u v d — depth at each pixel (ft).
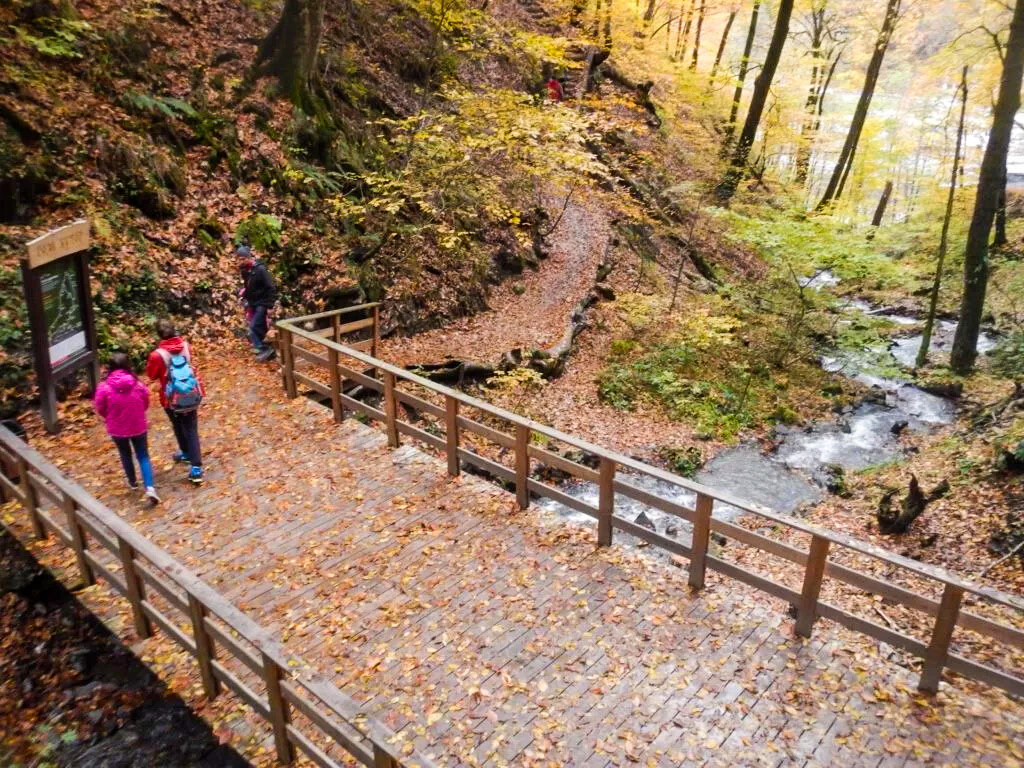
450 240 40.88
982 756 14.98
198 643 15.61
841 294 59.31
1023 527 28.81
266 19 49.08
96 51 37.19
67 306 25.63
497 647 17.62
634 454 38.47
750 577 19.01
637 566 21.08
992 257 55.83
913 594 16.26
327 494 24.26
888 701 16.40
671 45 105.91
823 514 34.35
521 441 23.12
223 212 38.22
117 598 18.95
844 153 73.82
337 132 46.70
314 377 34.27
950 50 53.06
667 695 16.35
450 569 20.59
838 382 52.39
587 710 15.85
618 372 46.21
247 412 29.60
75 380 28.22
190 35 43.78
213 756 14.88
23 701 16.79
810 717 15.88
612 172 61.57
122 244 33.19
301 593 19.24
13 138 31.53
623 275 60.39
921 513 32.24
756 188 59.00
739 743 15.14
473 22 51.47
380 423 32.86
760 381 50.06
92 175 33.83
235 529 21.89
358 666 16.84
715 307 53.36
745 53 82.74
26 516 22.06
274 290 33.83
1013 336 52.60
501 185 55.26
